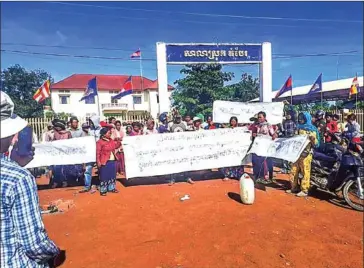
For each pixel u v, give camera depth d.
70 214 6.17
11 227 1.72
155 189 8.00
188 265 4.08
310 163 7.03
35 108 41.91
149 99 45.41
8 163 1.79
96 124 11.96
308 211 6.12
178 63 14.62
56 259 4.27
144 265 4.09
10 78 41.84
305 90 24.86
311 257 4.27
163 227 5.39
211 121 10.91
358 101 24.42
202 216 5.88
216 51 14.91
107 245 4.71
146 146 8.34
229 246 4.61
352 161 6.11
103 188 7.67
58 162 8.09
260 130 8.71
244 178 6.59
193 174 9.73
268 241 4.77
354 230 5.17
